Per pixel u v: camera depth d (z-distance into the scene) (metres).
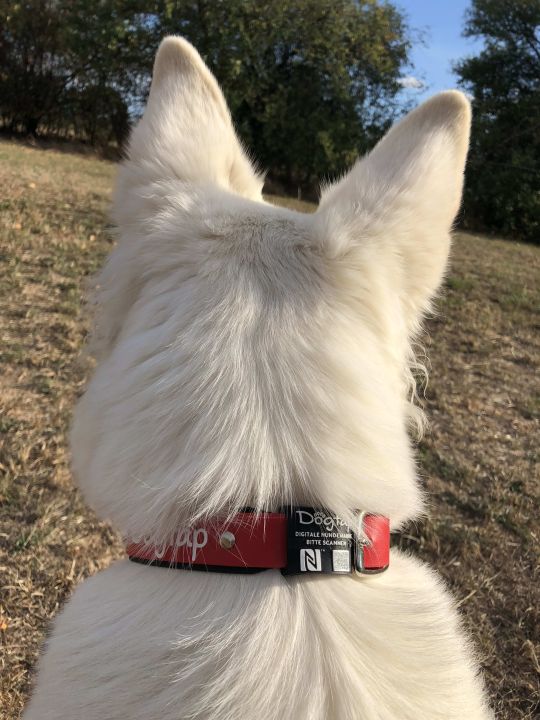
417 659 0.33
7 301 1.52
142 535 0.33
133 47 6.02
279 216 0.39
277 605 0.32
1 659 0.70
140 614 0.32
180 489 0.32
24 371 1.25
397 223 0.38
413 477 0.37
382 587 0.34
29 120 6.05
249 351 0.34
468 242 3.69
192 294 0.36
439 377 1.52
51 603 0.77
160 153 0.42
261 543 0.32
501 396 1.47
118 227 0.43
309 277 0.36
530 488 1.13
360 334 0.36
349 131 6.66
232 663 0.30
